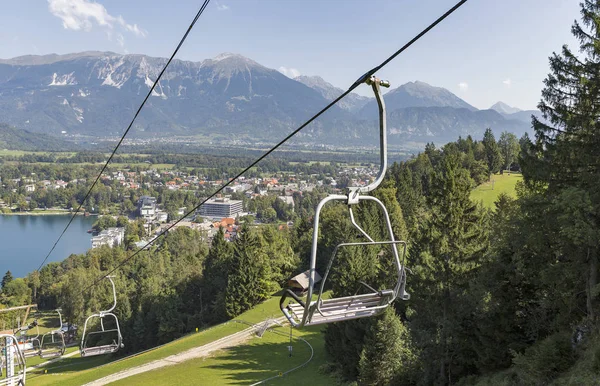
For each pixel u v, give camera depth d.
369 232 49.66
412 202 81.19
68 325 96.00
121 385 45.31
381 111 6.07
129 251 144.88
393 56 5.56
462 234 33.34
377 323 32.88
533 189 29.05
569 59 26.36
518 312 28.58
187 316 77.56
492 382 25.97
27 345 32.03
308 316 6.17
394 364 32.78
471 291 29.41
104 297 90.12
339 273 40.31
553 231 24.98
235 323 62.97
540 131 27.89
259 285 69.81
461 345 30.23
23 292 119.81
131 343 80.31
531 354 23.61
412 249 39.03
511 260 28.14
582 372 19.50
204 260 92.69
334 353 40.75
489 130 133.38
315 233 5.93
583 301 26.16
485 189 97.56
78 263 134.12
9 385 19.44
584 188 24.23
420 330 33.25
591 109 25.61
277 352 50.41
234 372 45.22
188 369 47.66
